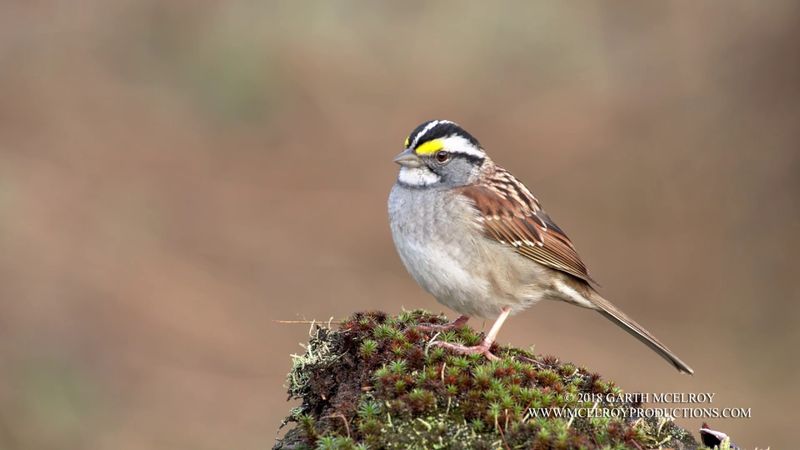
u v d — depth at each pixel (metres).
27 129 18.73
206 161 18.62
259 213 17.45
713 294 17.23
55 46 20.48
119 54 20.48
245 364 14.82
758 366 15.70
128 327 15.21
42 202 17.03
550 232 8.35
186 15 20.64
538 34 21.31
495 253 8.10
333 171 18.58
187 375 14.55
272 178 18.36
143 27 20.61
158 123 19.31
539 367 6.63
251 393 14.28
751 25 20.33
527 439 5.56
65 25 20.78
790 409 14.66
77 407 14.11
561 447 5.45
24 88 19.58
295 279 16.20
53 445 13.72
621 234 18.11
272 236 16.98
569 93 20.50
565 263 8.36
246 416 13.94
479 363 6.46
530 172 19.03
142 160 18.39
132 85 20.08
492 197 8.12
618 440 5.70
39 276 15.74
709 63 20.44
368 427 5.67
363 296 15.86
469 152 8.28
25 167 17.75
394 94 20.25
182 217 17.28
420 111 19.91
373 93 20.27
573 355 15.06
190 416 13.86
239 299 15.80
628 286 17.25
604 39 21.38
